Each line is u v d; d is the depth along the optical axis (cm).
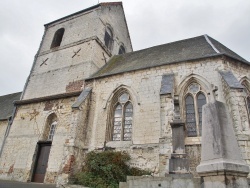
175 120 977
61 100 1540
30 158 1423
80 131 1269
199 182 586
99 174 1040
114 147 1211
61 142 1358
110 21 2203
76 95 1488
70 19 2208
